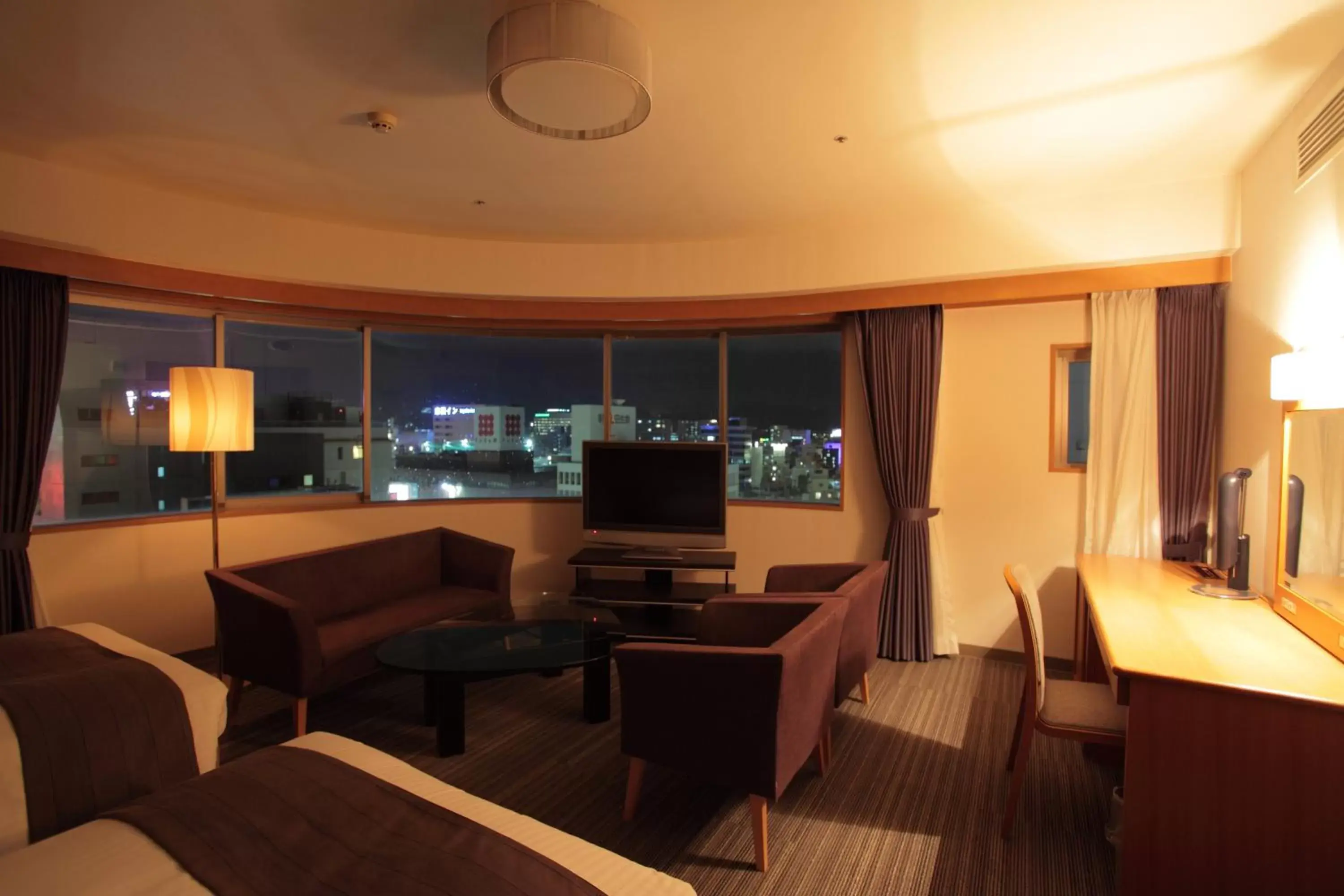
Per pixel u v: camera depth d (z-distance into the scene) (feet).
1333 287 7.45
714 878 7.04
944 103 8.18
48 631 8.56
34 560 11.60
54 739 6.10
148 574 12.84
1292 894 5.92
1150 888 6.30
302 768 5.26
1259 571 9.43
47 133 9.21
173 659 7.76
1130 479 11.95
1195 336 11.27
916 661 13.56
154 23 6.67
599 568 16.61
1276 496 8.87
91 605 12.21
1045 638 13.16
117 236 10.93
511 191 11.36
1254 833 6.01
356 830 4.58
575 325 16.22
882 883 6.97
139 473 13.16
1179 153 9.57
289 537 14.62
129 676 6.95
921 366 13.57
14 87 7.96
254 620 9.93
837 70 7.45
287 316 14.67
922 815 8.18
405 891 3.99
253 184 11.10
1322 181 7.71
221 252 12.05
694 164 10.09
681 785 8.85
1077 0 6.22
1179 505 11.45
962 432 13.84
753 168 10.27
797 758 7.58
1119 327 12.10
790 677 7.14
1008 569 8.57
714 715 7.25
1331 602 6.82
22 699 6.23
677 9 6.36
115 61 7.39
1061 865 7.25
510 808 8.32
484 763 9.43
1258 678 6.12
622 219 12.78
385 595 13.03
